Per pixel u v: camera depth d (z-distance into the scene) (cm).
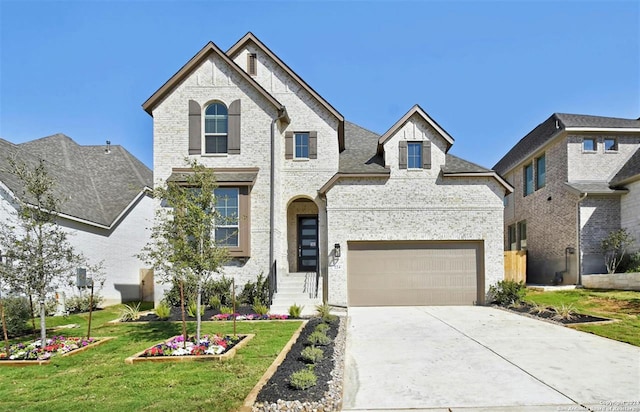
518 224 2683
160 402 616
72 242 1717
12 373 802
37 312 1306
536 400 617
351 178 1702
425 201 1689
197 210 921
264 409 580
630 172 1939
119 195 2148
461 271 1686
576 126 2066
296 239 1888
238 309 1480
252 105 1698
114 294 2012
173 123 1691
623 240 1889
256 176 1666
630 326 1134
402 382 706
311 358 799
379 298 1677
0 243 966
